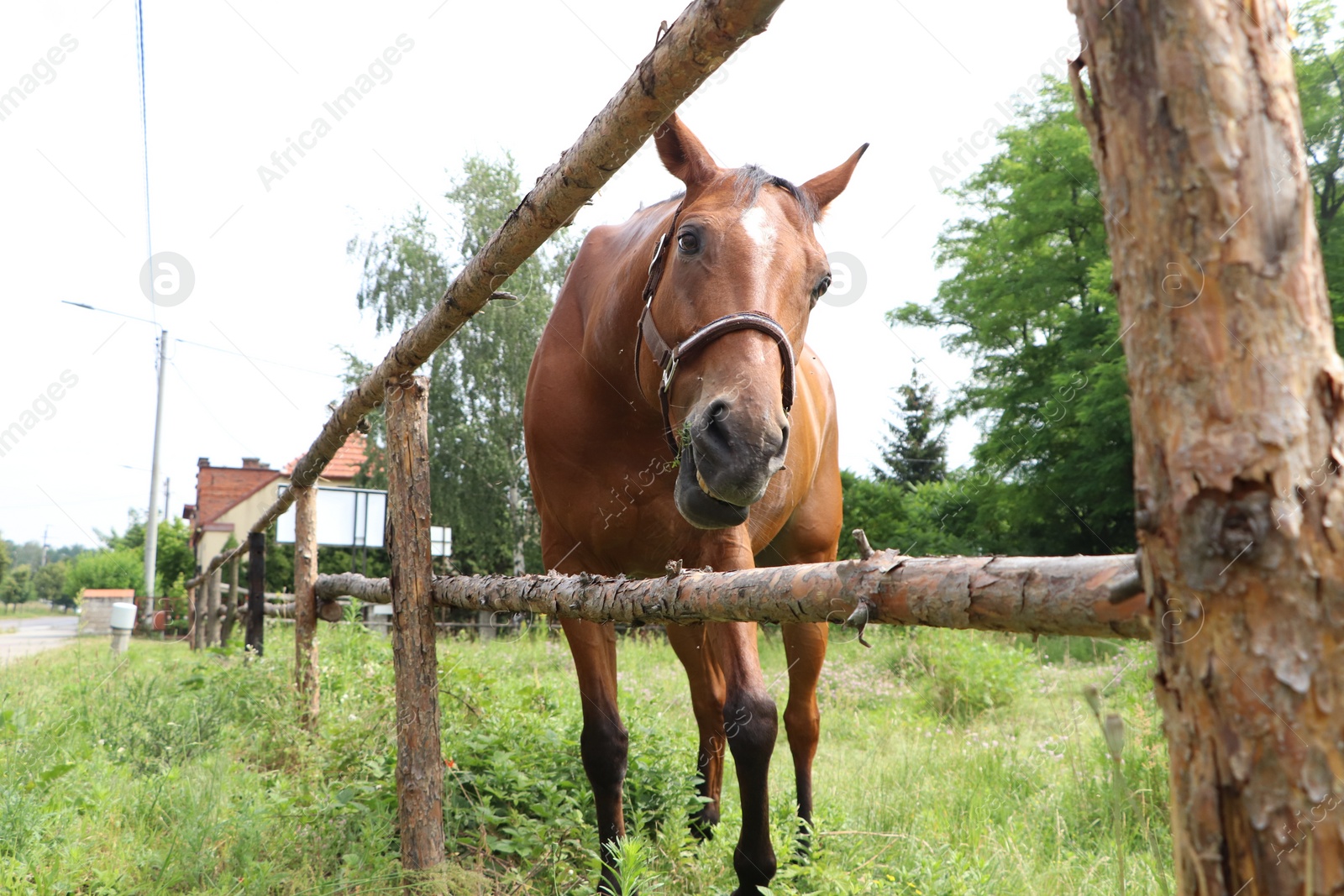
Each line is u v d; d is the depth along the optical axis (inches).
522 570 643.5
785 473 112.3
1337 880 25.0
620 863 82.8
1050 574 37.9
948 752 165.3
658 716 158.4
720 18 53.4
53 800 109.7
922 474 855.7
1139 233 27.8
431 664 101.7
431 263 633.6
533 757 124.3
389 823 105.2
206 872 94.0
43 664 301.7
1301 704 25.5
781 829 115.0
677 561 69.7
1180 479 27.0
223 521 1166.3
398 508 103.0
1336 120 434.0
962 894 87.8
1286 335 26.0
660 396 87.5
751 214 81.9
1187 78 26.5
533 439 109.0
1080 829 119.6
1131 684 152.9
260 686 186.2
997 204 613.6
